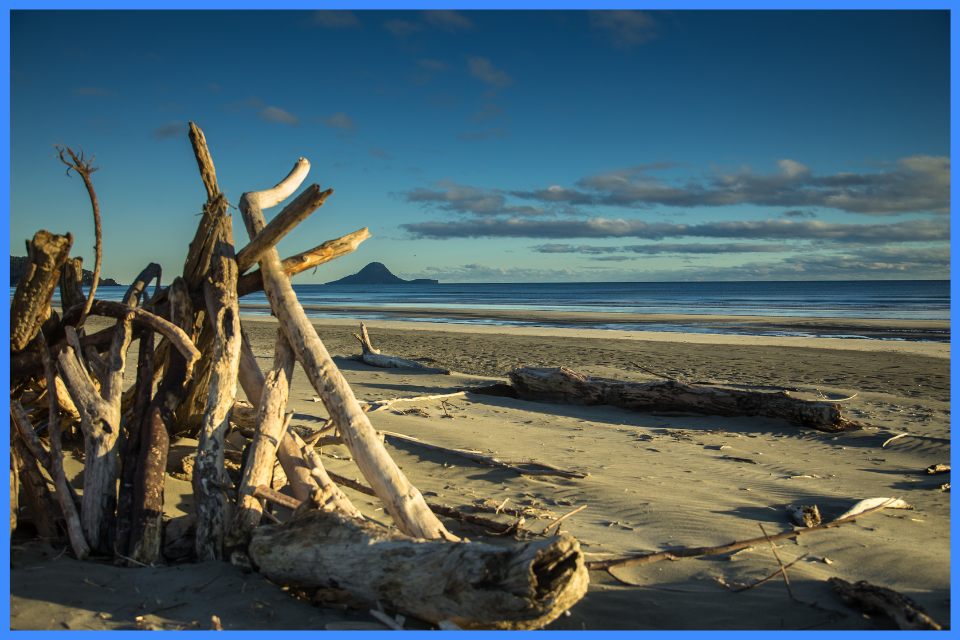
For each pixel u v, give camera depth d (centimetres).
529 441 615
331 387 356
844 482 492
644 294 7925
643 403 802
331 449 516
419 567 238
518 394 896
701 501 431
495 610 220
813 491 462
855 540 351
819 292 7706
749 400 750
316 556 261
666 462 548
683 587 290
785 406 721
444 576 231
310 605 261
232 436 514
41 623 227
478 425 679
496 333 2189
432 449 538
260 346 1572
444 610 233
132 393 454
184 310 395
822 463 558
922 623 238
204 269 403
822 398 910
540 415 767
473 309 4512
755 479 497
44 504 321
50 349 373
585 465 527
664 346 1695
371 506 396
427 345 1727
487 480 477
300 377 933
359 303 5922
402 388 944
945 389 1004
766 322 2811
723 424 735
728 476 505
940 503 432
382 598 245
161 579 272
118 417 343
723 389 774
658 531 370
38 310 347
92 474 316
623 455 571
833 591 281
